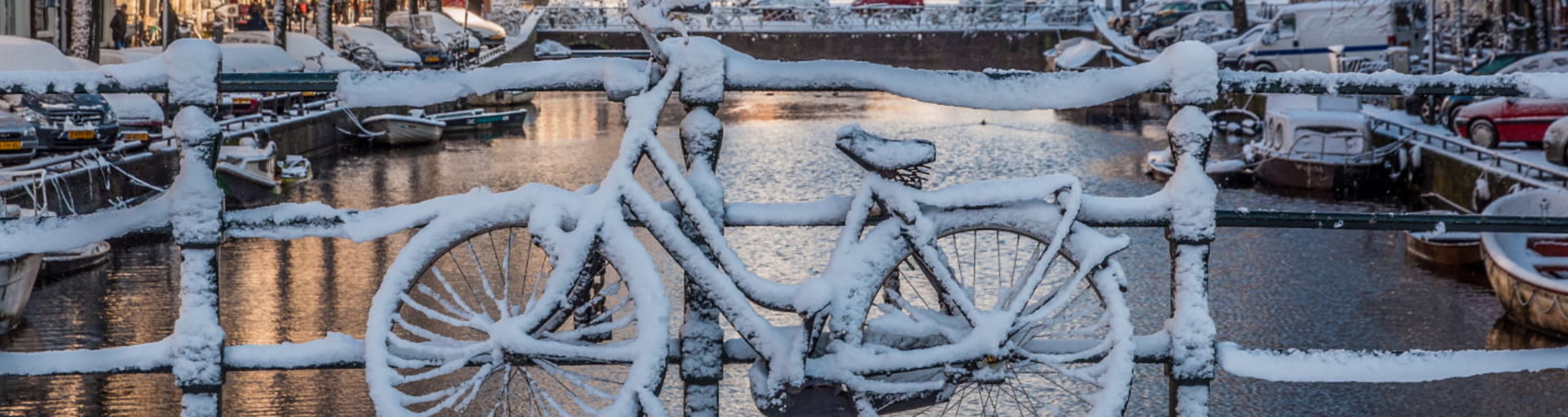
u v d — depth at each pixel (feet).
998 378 14.14
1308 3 133.08
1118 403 13.92
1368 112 100.37
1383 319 46.32
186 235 13.48
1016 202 14.06
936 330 14.29
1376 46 129.08
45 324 44.27
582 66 13.78
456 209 13.80
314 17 206.69
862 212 14.02
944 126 130.41
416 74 13.69
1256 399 34.50
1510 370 14.30
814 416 14.26
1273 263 55.57
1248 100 121.49
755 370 14.08
